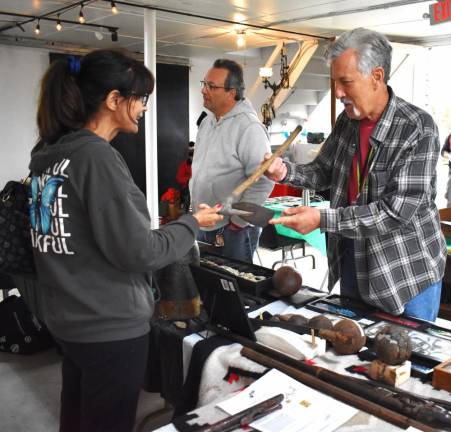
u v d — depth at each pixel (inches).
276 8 159.2
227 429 41.8
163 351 65.2
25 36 225.0
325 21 180.4
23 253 52.7
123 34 213.9
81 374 56.0
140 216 47.0
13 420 94.0
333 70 60.4
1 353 122.6
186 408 59.4
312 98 286.0
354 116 62.6
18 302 122.9
